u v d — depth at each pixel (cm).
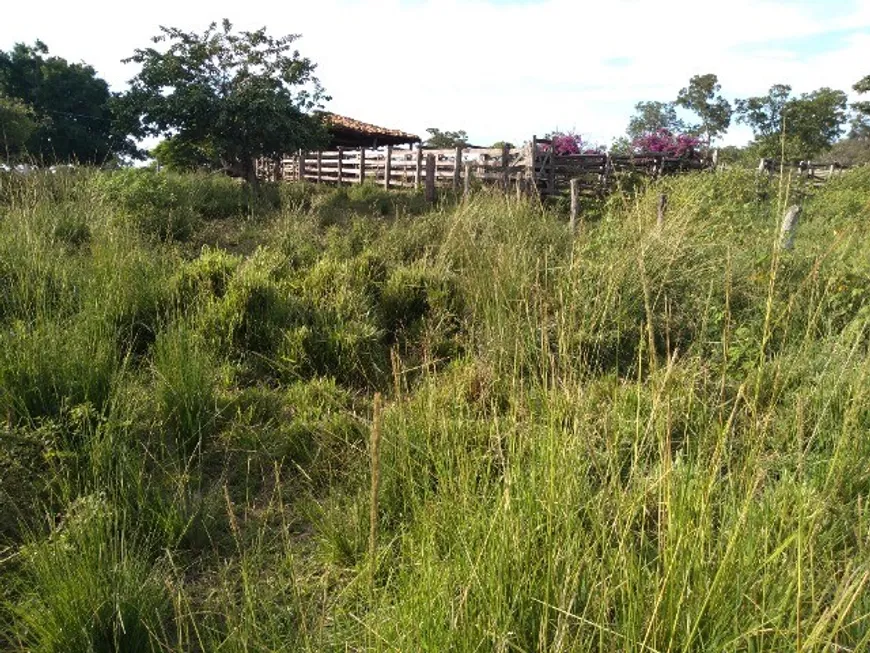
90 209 783
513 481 253
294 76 1434
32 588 256
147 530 300
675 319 513
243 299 516
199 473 345
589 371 439
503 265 568
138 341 489
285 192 1332
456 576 223
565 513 231
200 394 394
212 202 1075
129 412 376
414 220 884
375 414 166
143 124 1374
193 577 285
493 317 519
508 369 414
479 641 201
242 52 1395
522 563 222
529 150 1534
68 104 3672
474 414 379
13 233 586
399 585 242
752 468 259
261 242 834
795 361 403
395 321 590
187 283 548
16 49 3700
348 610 247
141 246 652
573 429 271
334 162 2152
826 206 1154
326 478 355
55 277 516
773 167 1591
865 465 305
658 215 670
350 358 488
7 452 315
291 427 396
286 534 258
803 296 511
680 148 2027
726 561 199
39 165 959
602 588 209
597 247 616
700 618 190
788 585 204
